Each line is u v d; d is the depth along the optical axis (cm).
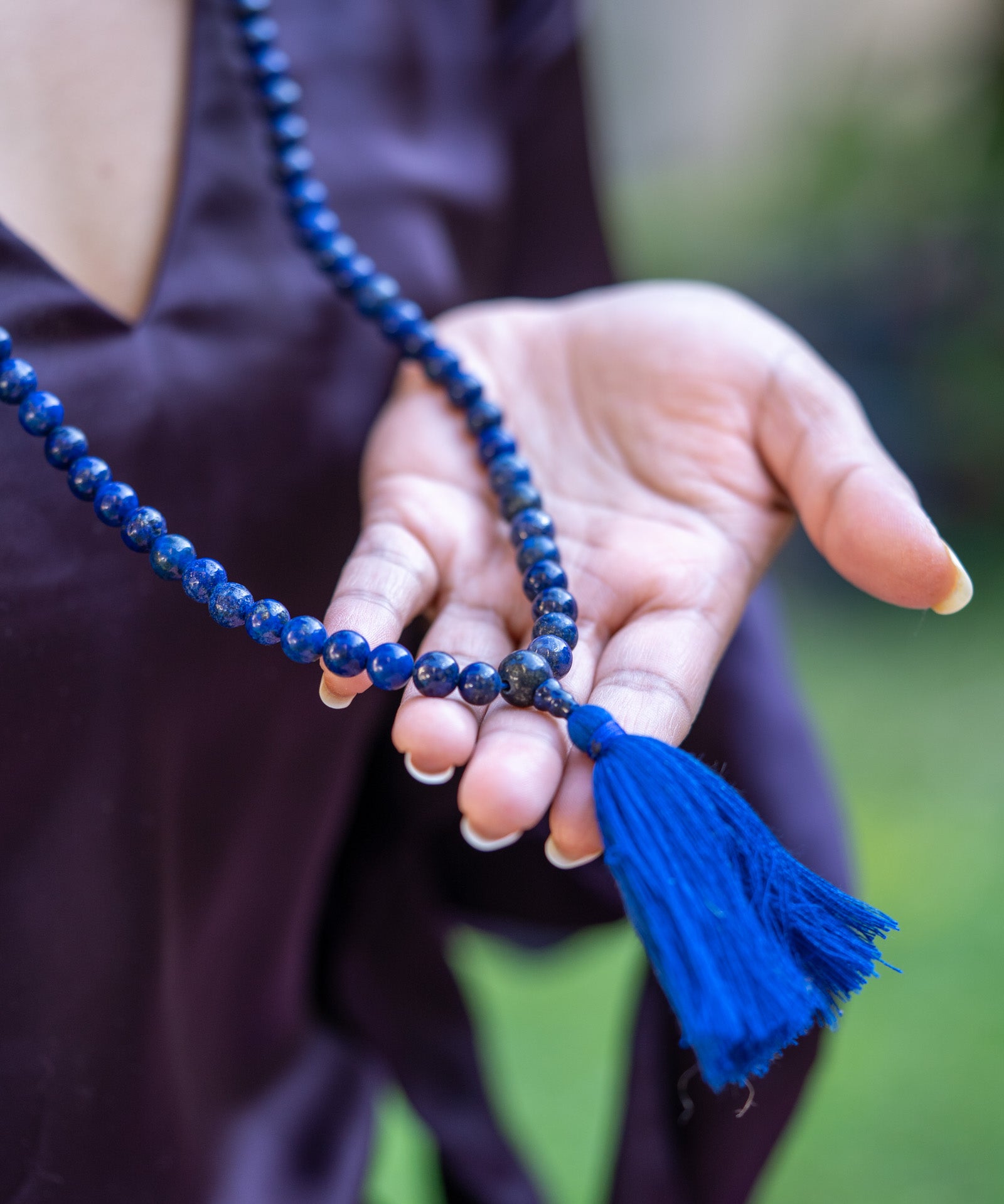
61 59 41
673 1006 35
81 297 40
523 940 54
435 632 41
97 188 42
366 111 48
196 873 43
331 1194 47
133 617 40
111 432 40
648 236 201
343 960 50
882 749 117
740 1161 45
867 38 187
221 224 43
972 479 155
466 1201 50
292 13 47
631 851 36
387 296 46
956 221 161
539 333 48
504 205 51
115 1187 41
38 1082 40
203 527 42
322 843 46
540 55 53
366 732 46
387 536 42
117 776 40
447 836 50
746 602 42
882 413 162
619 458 45
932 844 103
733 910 35
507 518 43
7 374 39
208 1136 44
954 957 90
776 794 46
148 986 41
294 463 44
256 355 43
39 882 39
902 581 40
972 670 130
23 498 39
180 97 43
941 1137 77
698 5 223
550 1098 85
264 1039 47
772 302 177
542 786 37
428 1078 51
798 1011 35
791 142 196
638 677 39
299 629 39
